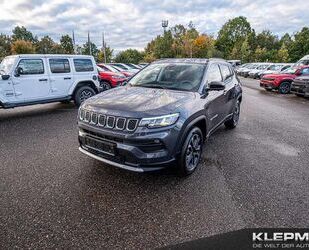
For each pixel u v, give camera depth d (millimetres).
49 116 7922
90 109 3480
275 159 4551
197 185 3564
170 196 3275
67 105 10008
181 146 3510
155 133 3143
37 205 3043
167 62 5012
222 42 84250
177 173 3758
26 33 65875
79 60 9031
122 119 3166
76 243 2463
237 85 6309
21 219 2787
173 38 70062
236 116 6645
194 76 4402
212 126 4695
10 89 7285
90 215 2875
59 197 3219
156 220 2807
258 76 28078
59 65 8430
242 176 3859
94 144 3457
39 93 7957
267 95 14023
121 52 63594
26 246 2416
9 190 3375
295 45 58438
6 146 5078
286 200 3221
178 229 2676
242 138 5770
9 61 7605
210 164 4277
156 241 2508
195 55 68312
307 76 12477
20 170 3975
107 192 3350
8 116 7961
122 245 2449
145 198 3225
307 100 12172
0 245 2418
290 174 3955
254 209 3025
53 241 2482
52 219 2797
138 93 3918
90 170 3977
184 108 3494
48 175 3809
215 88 4043
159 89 4176
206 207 3053
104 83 12234
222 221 2807
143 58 66000
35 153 4691
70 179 3688
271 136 5965
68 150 4848
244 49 63469
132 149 3104
